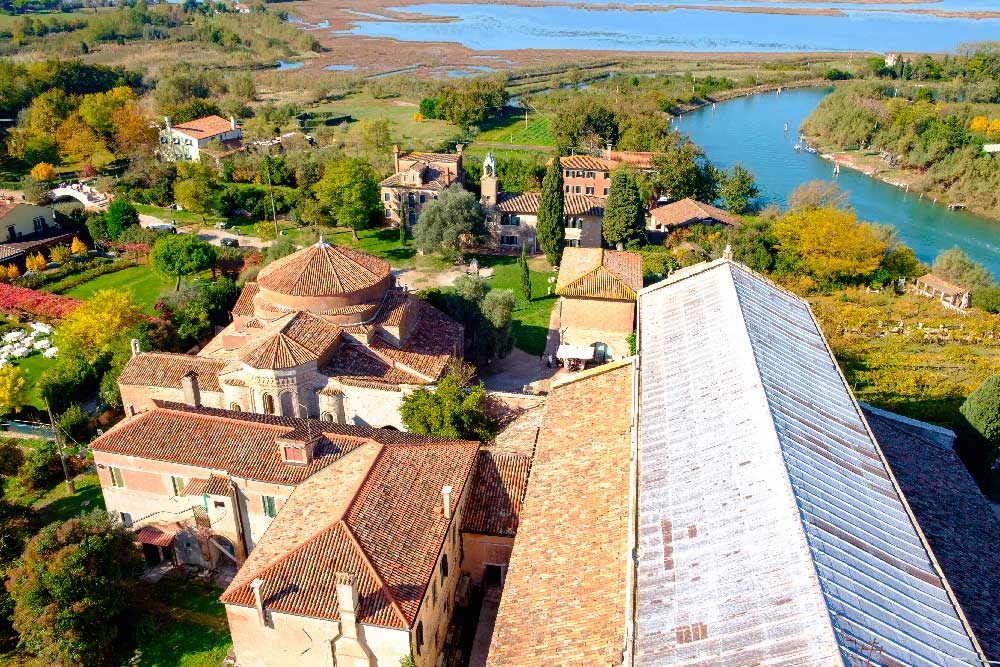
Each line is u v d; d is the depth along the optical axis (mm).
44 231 126875
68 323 81375
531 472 46031
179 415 54688
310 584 40094
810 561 28562
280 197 141500
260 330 69812
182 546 53031
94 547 45656
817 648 25328
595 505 40656
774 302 53844
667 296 58250
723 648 27031
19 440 70125
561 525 40344
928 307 97500
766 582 28875
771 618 27297
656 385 46000
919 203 161500
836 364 47688
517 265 118062
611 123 181250
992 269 125125
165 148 169750
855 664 24594
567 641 32562
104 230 124688
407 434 55406
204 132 173000
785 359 44812
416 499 45875
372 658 39562
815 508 31891
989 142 170625
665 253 117938
